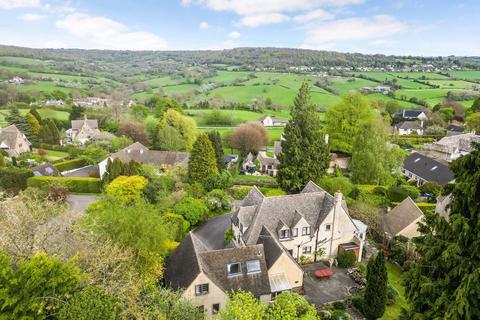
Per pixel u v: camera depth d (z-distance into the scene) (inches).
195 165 2536.9
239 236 1694.1
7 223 983.6
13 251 891.4
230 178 2642.7
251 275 1311.5
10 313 721.0
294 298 1077.8
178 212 2063.2
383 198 2322.8
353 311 1368.1
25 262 789.9
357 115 2987.2
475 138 3563.0
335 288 1512.1
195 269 1207.6
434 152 3735.2
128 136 4040.4
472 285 737.0
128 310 837.2
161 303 967.6
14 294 732.0
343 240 1756.9
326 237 1705.2
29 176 2506.2
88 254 973.2
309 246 1691.7
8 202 1138.0
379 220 2017.7
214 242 1905.8
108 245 1030.4
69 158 3501.5
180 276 1250.0
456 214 807.7
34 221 1010.7
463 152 3494.1
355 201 2177.7
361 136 2596.0
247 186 2645.2
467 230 767.7
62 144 4170.8
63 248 992.2
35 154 3602.4
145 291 1031.0
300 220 1627.7
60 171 3095.5
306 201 1729.8
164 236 1320.1
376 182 2588.6
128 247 1159.0
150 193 2180.1
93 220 1170.0
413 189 2460.6
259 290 1299.2
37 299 748.6
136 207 1378.0
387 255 1800.0
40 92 6446.9
